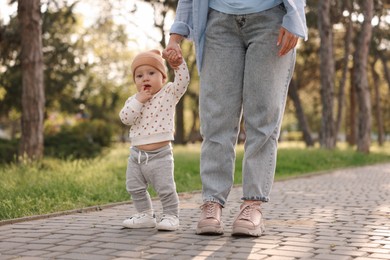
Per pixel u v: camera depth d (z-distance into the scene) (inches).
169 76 984.9
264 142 161.2
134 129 172.4
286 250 142.6
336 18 1081.4
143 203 175.0
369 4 908.0
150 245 147.7
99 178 361.7
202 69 163.6
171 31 166.2
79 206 242.7
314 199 277.4
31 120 510.9
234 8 157.6
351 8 1061.1
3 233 168.9
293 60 163.8
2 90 858.1
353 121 1592.0
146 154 169.6
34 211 225.6
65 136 705.0
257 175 161.5
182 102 1429.6
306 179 431.5
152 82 171.3
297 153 679.1
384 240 159.0
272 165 163.2
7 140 656.4
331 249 145.3
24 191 275.7
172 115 172.4
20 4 511.8
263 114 159.9
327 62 900.0
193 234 163.3
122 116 171.0
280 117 163.0
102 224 185.9
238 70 161.3
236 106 162.6
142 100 169.6
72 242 152.9
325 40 898.7
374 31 1154.7
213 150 163.0
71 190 288.4
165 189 170.4
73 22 834.2
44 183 305.3
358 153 783.1
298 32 153.8
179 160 564.7
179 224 181.9
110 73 1624.0
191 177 407.8
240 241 153.0
